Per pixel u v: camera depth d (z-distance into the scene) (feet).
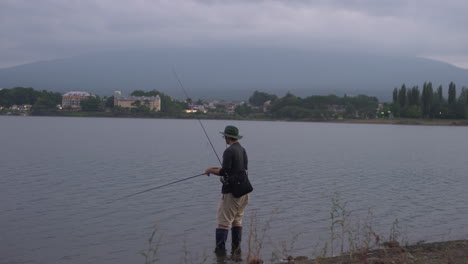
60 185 53.06
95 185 53.42
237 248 26.71
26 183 54.24
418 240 31.09
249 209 41.06
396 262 24.16
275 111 614.75
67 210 39.73
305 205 43.01
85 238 31.30
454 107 455.22
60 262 26.50
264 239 30.91
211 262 26.11
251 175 65.72
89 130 226.99
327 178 62.85
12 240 30.66
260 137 198.29
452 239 31.45
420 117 469.98
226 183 27.25
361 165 82.17
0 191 48.65
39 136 163.63
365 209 41.65
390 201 45.73
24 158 84.07
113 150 106.93
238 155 27.02
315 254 27.20
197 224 35.27
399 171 73.10
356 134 247.29
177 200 44.47
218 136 191.93
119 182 55.98
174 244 29.94
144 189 50.85
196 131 244.01
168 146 124.77
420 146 147.33
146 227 34.27
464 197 48.39
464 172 72.43
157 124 366.22
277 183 57.72
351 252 24.57
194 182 55.72
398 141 179.01
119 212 39.14
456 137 221.66
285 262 25.68
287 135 223.10
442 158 100.78
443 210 41.34
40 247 29.14
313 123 515.50
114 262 26.50
